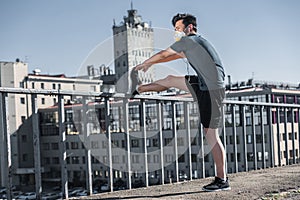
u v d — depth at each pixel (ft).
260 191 18.03
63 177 17.47
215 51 18.47
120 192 19.01
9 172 15.87
